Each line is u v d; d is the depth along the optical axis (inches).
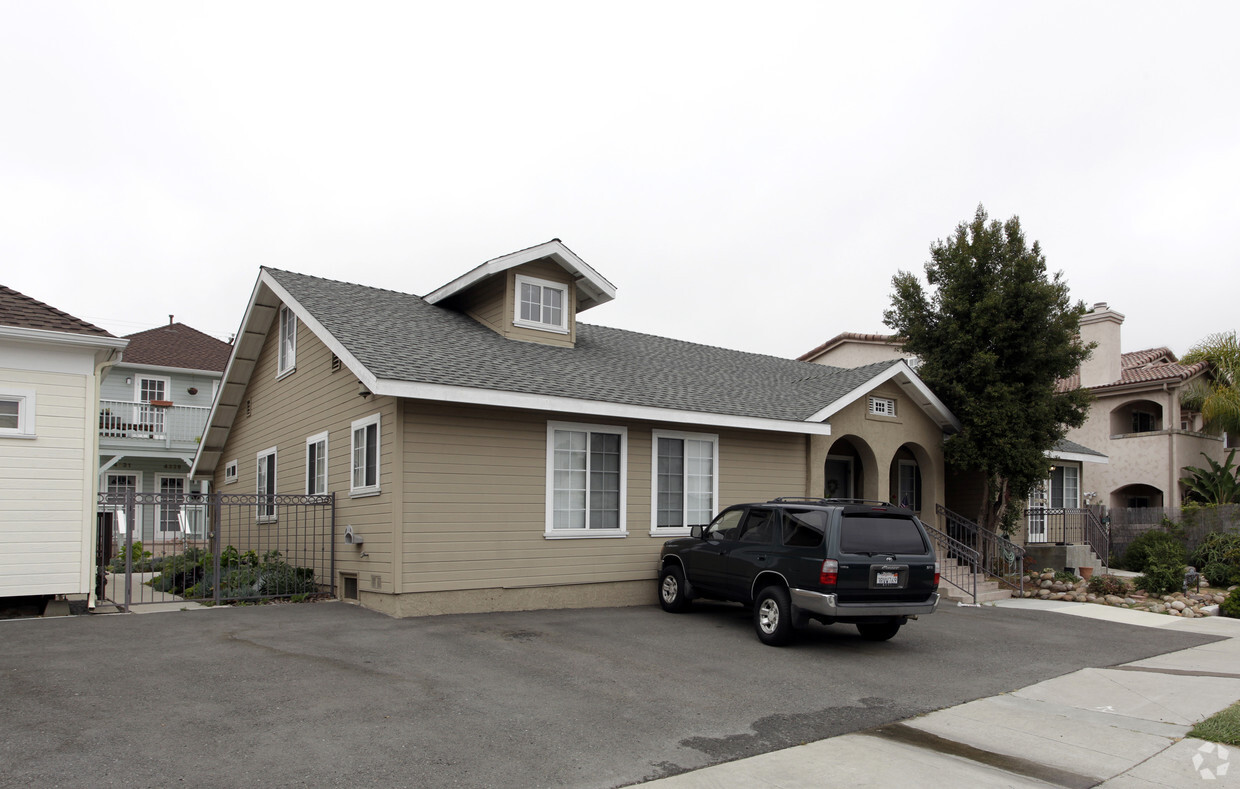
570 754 240.2
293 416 621.6
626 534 538.3
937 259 740.7
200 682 293.1
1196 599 607.2
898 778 231.1
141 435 1088.8
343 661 333.4
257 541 692.1
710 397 593.6
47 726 240.2
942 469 737.0
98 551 517.0
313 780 211.2
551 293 609.3
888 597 395.9
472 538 469.7
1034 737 272.1
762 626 414.6
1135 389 1082.1
